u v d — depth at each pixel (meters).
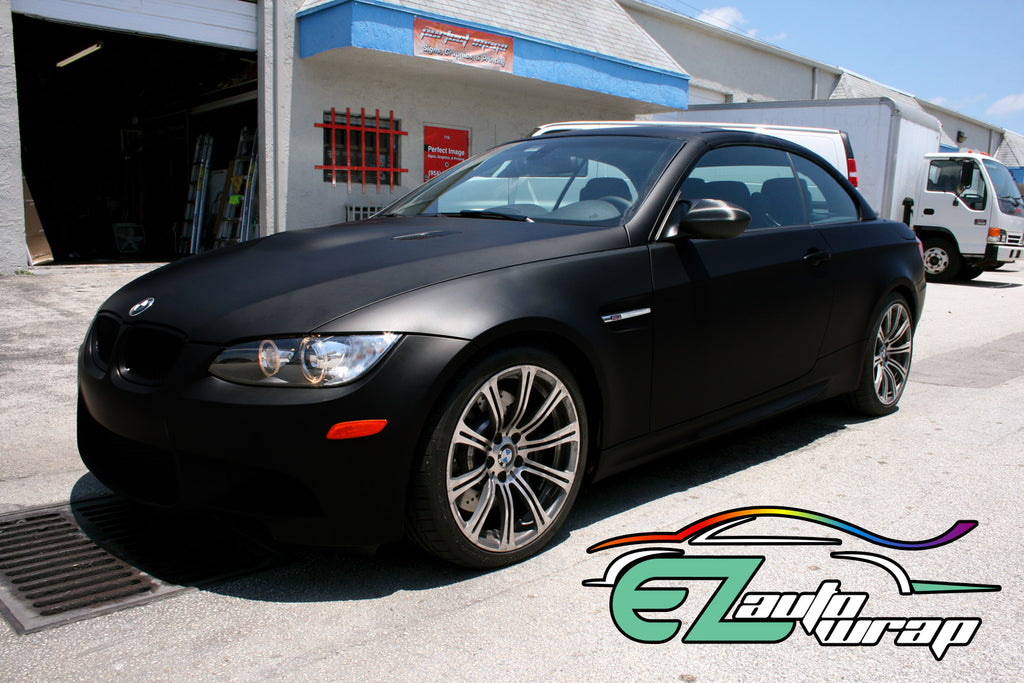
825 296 3.81
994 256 13.28
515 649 2.15
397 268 2.58
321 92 11.00
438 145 12.45
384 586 2.49
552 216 3.26
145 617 2.29
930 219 13.78
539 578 2.56
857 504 3.20
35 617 2.27
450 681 2.01
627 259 2.95
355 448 2.25
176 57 12.84
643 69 13.75
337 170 11.30
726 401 3.36
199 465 2.32
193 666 2.06
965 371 5.93
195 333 2.39
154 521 2.95
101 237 13.75
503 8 12.01
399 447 2.29
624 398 2.89
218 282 2.67
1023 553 2.77
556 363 2.64
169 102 14.08
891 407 4.57
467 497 2.52
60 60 13.23
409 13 10.39
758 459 3.77
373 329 2.31
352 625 2.26
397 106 11.84
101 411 2.59
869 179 12.80
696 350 3.15
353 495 2.27
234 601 2.39
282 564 2.63
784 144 4.05
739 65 22.55
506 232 2.99
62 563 2.61
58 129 14.66
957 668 2.10
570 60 12.54
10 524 2.91
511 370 2.52
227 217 12.27
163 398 2.36
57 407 4.41
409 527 2.42
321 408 2.22
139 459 2.52
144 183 15.01
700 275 3.16
